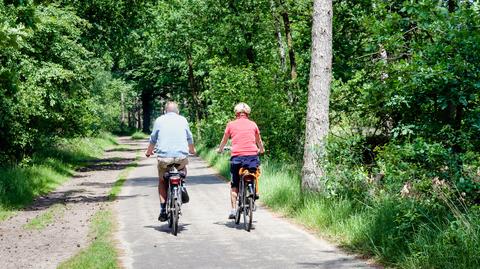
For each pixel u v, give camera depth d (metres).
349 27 40.25
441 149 18.62
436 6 20.70
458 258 13.82
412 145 19.19
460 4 21.03
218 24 68.00
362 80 31.80
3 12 32.88
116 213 28.72
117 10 75.50
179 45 92.81
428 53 20.27
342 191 23.28
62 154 67.06
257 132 23.50
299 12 45.25
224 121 54.47
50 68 52.47
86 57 62.78
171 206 22.25
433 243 15.14
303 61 45.44
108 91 126.06
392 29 23.34
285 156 43.84
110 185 45.97
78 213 29.56
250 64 54.66
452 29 19.67
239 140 23.02
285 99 47.44
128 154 92.38
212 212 28.41
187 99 127.94
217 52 76.94
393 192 20.14
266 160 43.22
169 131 22.38
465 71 19.47
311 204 24.20
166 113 22.89
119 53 80.62
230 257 17.38
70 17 58.19
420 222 16.89
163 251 18.59
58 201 35.91
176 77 121.62
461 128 20.22
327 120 26.39
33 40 52.03
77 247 20.38
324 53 26.30
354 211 21.22
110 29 77.06
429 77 19.39
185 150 22.48
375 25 23.67
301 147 44.28
